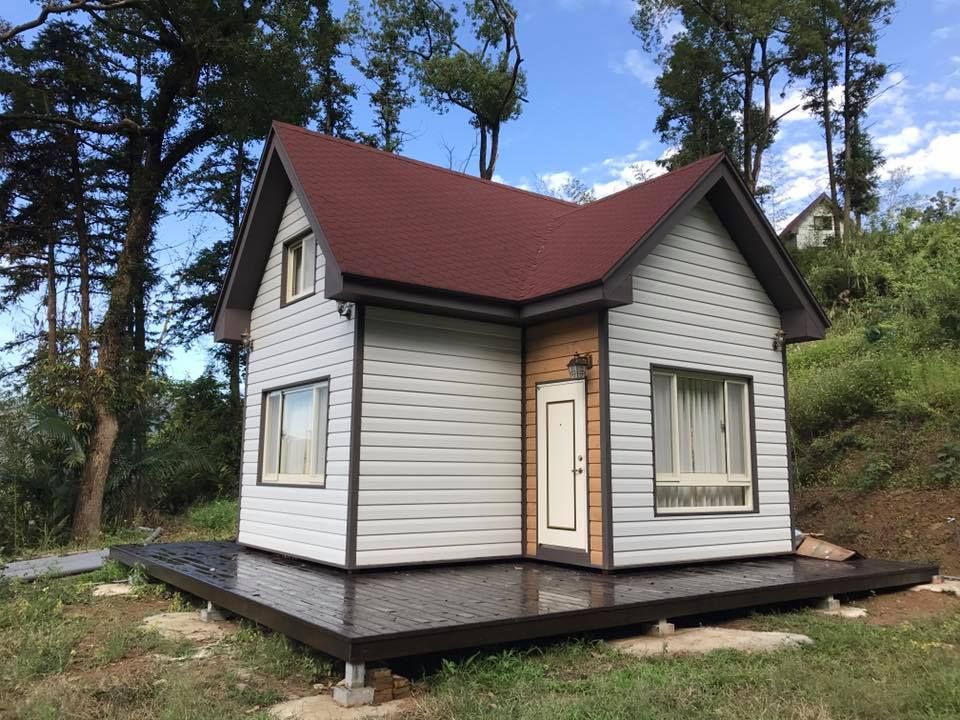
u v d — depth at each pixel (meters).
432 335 8.41
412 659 5.29
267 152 9.82
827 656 5.47
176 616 7.17
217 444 18.38
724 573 7.85
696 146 28.06
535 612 5.50
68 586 8.55
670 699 4.35
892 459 11.52
